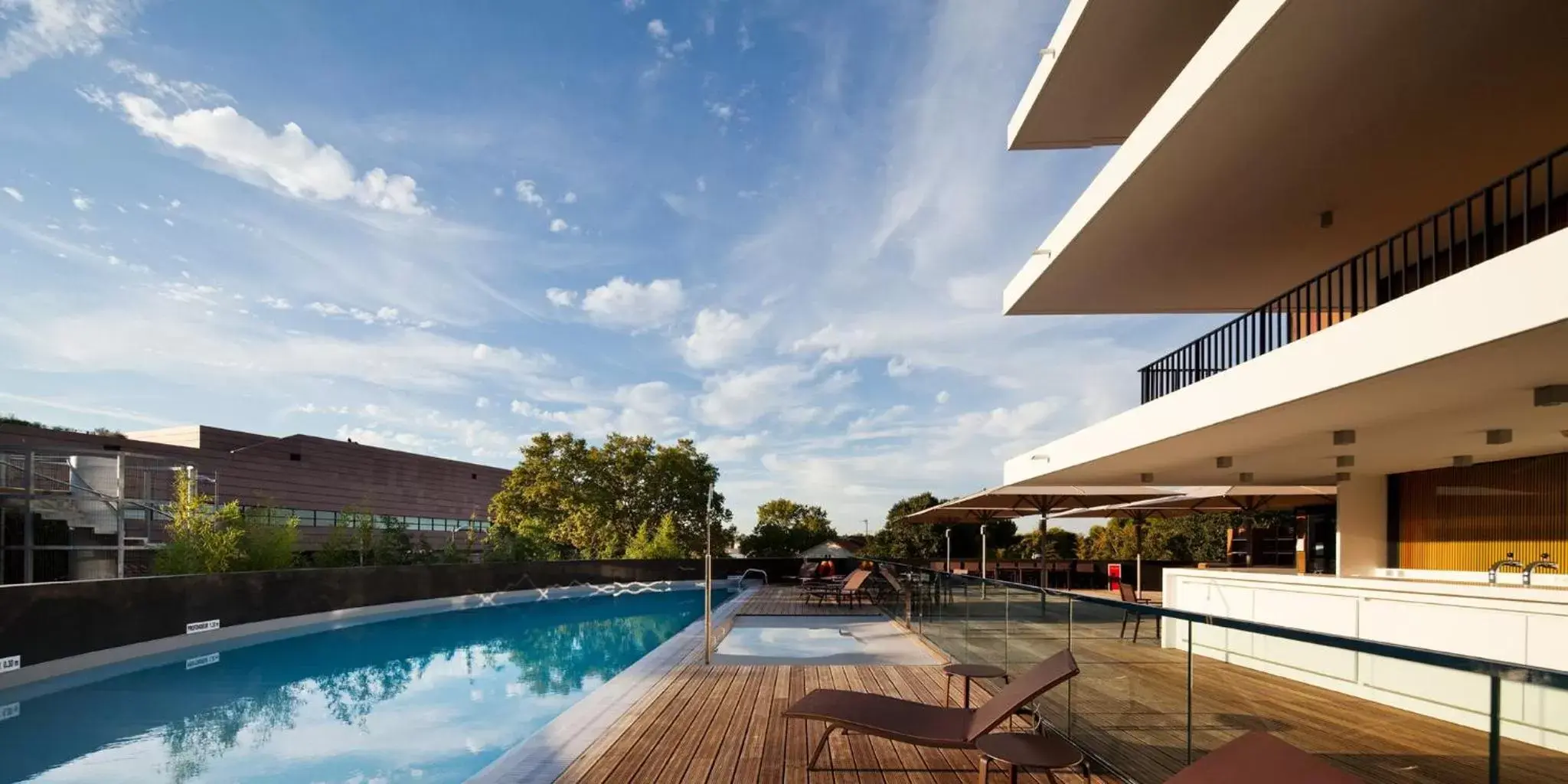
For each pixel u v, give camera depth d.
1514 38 5.67
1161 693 4.46
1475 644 7.43
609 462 39.38
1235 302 13.21
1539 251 4.17
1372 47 5.77
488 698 10.01
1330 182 8.08
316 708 9.41
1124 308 13.61
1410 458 10.91
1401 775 2.83
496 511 38.97
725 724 6.71
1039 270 11.49
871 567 21.62
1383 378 5.61
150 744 7.76
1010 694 4.96
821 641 12.99
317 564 20.36
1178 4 10.00
